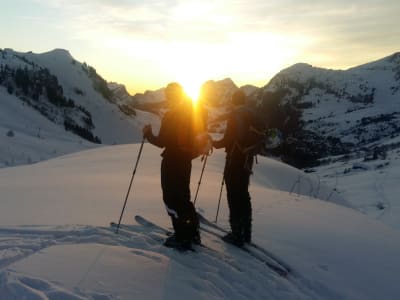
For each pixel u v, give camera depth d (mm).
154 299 4199
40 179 14711
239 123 6535
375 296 5949
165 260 5223
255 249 6598
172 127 5723
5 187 11938
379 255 7309
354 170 106125
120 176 16359
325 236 7988
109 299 3936
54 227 6164
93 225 6535
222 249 6336
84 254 4867
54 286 3908
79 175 16672
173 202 5844
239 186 6656
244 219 6676
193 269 5238
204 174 18766
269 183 22797
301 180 26500
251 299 5070
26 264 4398
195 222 5988
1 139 141750
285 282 5742
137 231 6426
